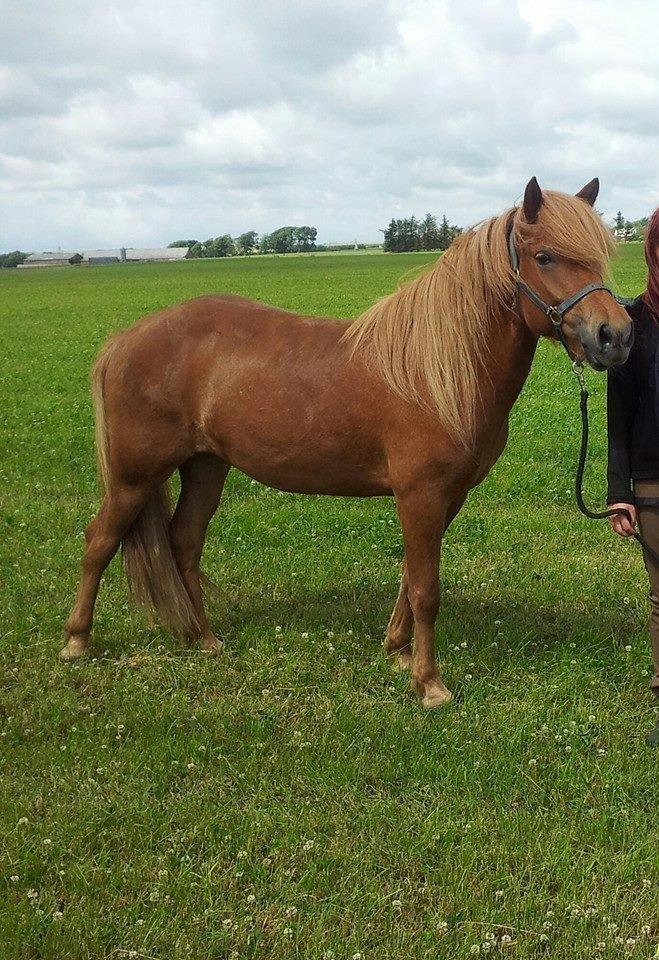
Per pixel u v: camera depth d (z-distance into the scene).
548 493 8.95
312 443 4.90
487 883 3.47
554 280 4.16
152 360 5.16
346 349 4.84
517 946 3.18
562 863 3.56
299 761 4.29
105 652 5.51
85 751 4.41
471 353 4.51
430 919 3.29
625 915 3.33
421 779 4.15
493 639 5.60
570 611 6.01
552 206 4.20
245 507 8.55
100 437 5.39
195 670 5.28
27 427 12.27
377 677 5.19
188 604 5.51
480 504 8.66
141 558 5.44
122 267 107.88
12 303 43.69
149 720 4.69
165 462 5.29
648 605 6.08
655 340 4.08
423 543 4.73
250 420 4.99
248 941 3.20
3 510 8.37
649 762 4.28
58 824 3.80
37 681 5.15
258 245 171.75
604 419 12.63
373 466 4.88
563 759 4.31
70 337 25.84
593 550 7.29
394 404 4.62
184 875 3.52
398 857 3.62
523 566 6.86
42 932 3.23
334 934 3.23
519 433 11.73
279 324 5.10
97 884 3.48
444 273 4.57
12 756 4.37
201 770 4.25
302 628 5.80
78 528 7.93
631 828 3.77
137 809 3.92
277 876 3.51
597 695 4.94
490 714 4.72
